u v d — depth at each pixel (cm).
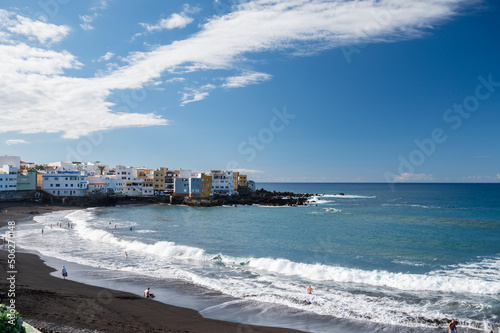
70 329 1905
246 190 17812
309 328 2225
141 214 9944
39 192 11906
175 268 3700
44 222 7538
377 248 4881
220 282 3200
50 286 2838
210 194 14450
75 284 2980
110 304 2486
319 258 4238
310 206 13750
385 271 3612
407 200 17825
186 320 2291
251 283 3192
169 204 13612
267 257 4278
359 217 9419
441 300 2756
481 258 4250
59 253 4362
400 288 3059
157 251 4491
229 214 10225
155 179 14800
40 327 1878
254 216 9656
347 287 3095
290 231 6612
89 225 7062
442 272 3581
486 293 2923
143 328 2080
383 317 2409
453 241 5484
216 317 2372
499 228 7106
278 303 2667
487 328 2234
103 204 12350
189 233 6272
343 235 6116
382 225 7612
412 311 2522
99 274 3384
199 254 4281
